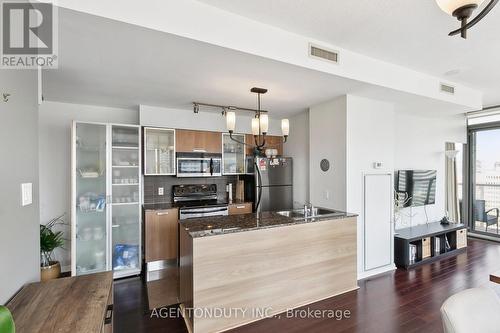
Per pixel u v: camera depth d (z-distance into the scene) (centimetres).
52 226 343
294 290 258
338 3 185
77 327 104
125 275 340
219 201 436
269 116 461
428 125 493
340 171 334
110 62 225
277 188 444
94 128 337
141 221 361
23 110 137
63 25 164
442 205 515
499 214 501
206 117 421
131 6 164
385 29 220
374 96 332
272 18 205
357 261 329
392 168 371
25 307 117
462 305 116
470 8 116
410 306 261
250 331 221
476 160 529
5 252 118
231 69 241
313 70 242
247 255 232
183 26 179
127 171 361
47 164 344
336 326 228
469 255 424
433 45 250
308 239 267
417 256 388
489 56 275
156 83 281
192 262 211
